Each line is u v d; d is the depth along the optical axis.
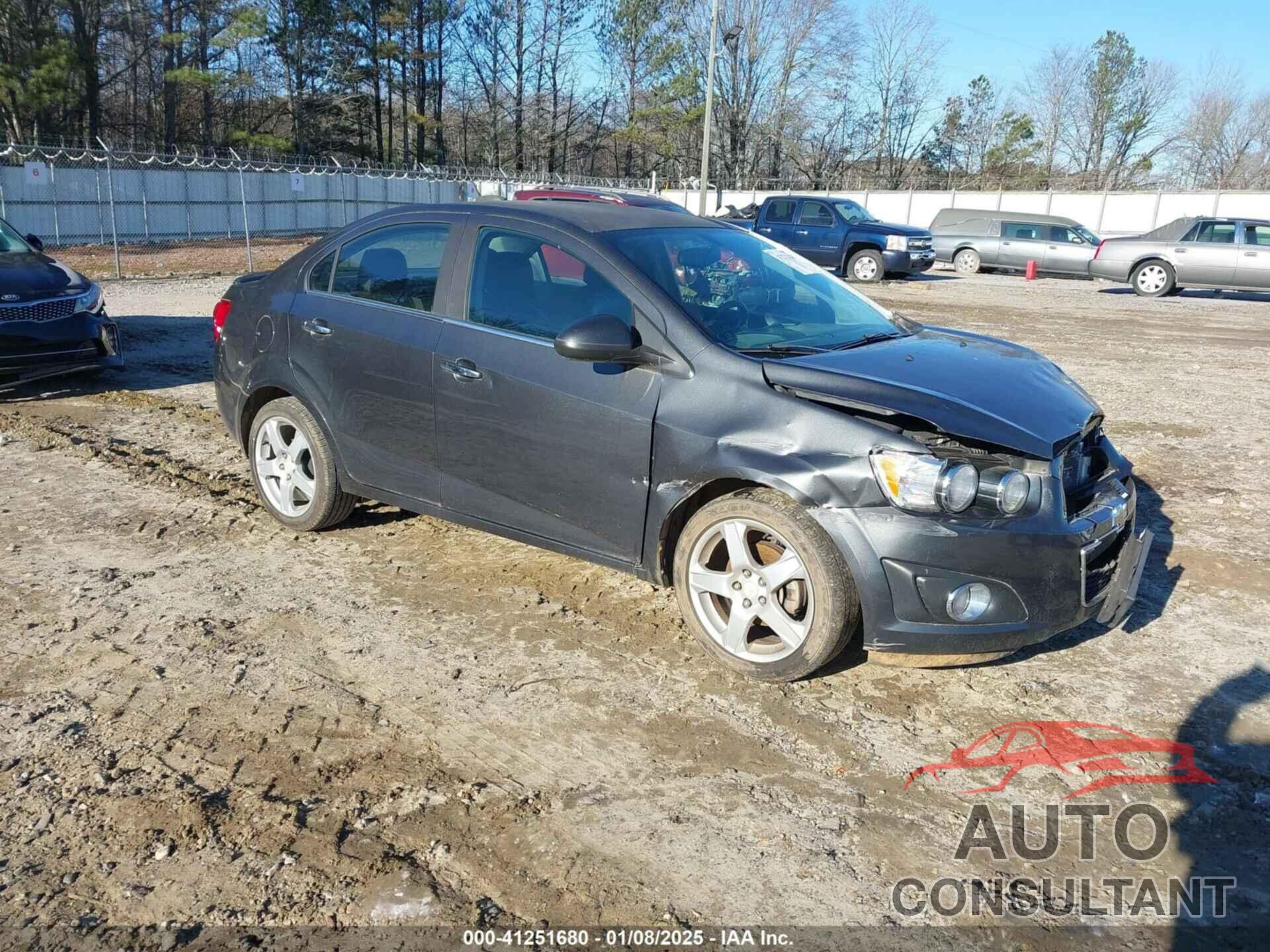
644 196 14.99
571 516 4.03
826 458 3.36
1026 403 3.58
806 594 3.49
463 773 3.12
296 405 4.94
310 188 34.41
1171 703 3.60
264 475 5.19
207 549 4.89
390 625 4.12
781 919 2.53
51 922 2.47
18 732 3.28
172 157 29.97
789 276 4.54
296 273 5.00
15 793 2.96
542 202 4.62
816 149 60.94
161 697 3.52
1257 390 9.37
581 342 3.60
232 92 49.25
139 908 2.52
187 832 2.81
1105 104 61.50
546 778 3.10
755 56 56.53
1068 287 21.61
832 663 3.86
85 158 25.27
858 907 2.58
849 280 21.48
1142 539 3.67
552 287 4.07
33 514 5.34
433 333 4.32
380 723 3.38
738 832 2.87
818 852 2.79
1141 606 4.43
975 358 4.01
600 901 2.58
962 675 3.78
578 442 3.90
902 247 20.81
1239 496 5.99
